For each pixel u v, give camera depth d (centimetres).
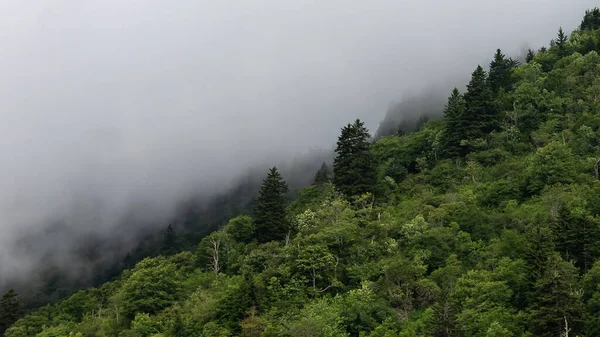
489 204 9806
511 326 6247
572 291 6247
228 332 7525
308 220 10331
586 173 9494
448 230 8712
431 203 10088
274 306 7869
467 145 12112
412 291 7756
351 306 7325
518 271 7019
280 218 10888
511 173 10369
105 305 10769
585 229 7050
